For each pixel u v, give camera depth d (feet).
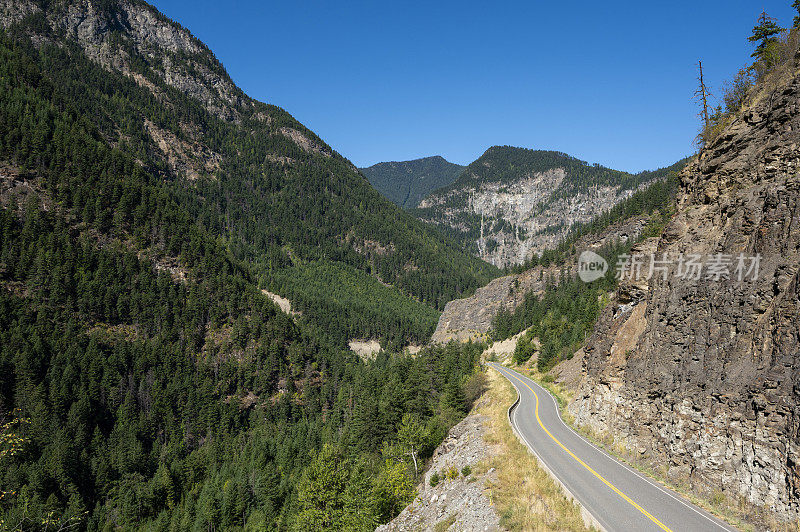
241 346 493.77
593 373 108.78
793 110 67.67
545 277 465.06
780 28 98.58
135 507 272.51
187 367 439.22
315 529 99.30
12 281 436.76
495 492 63.16
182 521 249.34
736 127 82.17
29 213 499.51
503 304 491.72
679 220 90.99
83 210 552.41
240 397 435.53
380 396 264.31
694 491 56.08
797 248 54.54
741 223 68.33
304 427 363.35
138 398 385.29
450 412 155.33
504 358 324.19
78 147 634.84
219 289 554.87
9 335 378.53
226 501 257.96
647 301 92.84
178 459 337.11
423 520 74.33
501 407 130.11
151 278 519.60
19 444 51.93
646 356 81.92
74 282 464.24
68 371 362.94
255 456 312.29
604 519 49.08
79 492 278.67
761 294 57.88
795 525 41.37
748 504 47.96
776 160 67.41
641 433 73.77
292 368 492.13
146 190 651.66
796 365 47.88
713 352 63.10
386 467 124.16
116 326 458.09
